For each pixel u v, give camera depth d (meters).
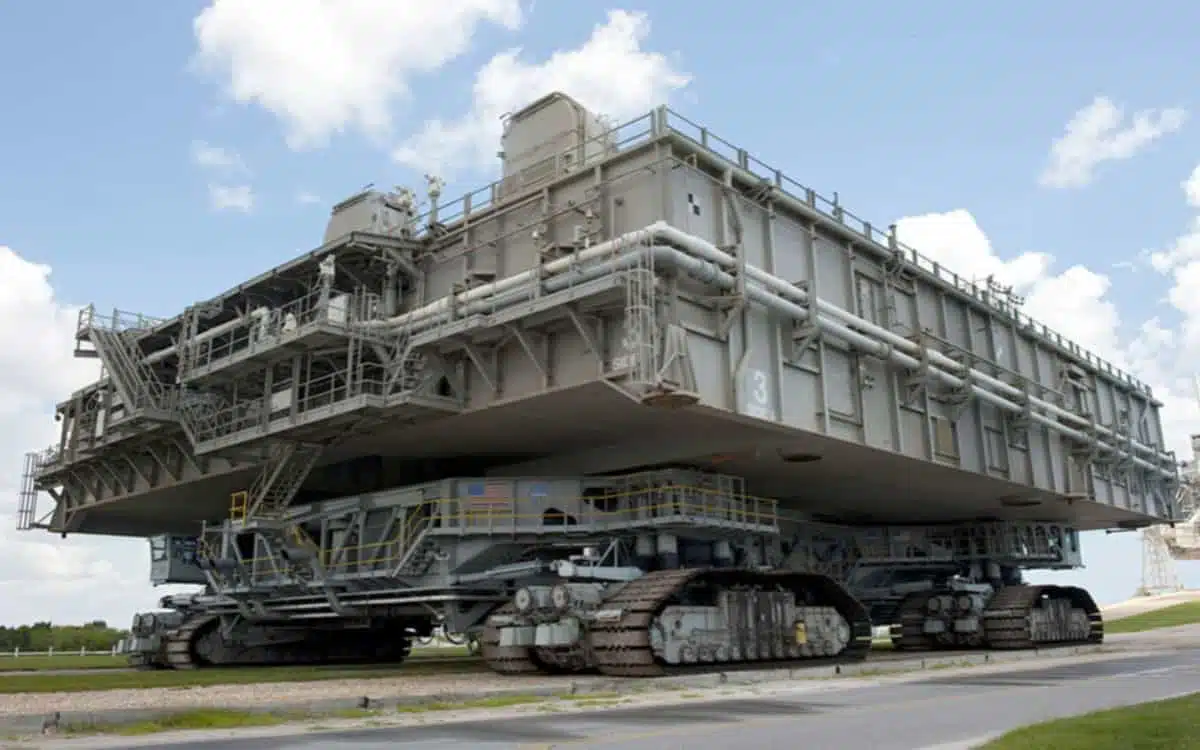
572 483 31.53
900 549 46.62
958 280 38.72
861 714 15.97
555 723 15.08
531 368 28.22
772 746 11.91
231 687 23.28
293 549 34.38
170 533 52.56
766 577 28.69
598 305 26.03
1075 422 43.59
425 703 18.66
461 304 29.50
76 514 47.56
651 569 30.95
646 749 11.73
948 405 35.69
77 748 12.39
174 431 38.88
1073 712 15.91
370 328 30.98
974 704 17.61
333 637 41.75
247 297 36.84
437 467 37.56
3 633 77.25
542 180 31.38
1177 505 54.16
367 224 37.50
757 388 27.45
